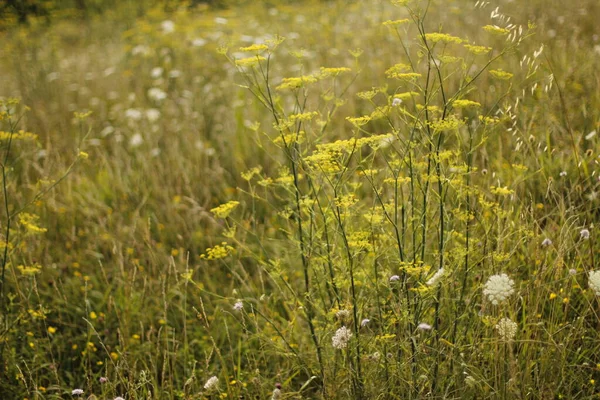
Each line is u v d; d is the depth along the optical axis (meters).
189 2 10.15
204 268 3.44
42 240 3.76
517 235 2.57
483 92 3.76
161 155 4.72
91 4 10.45
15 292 3.34
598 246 2.64
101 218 4.04
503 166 3.19
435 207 2.50
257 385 2.42
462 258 2.25
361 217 2.67
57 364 2.89
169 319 3.19
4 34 9.34
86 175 4.63
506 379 2.15
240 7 9.75
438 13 5.82
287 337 2.77
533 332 2.31
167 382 2.67
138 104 5.81
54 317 3.26
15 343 2.97
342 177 2.34
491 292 1.96
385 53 5.29
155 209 4.04
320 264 2.42
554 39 4.51
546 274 2.46
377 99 4.54
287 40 6.55
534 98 3.70
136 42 7.47
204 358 2.94
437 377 2.13
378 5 7.32
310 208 2.26
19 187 4.24
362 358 2.20
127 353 2.84
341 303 2.27
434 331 2.13
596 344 2.36
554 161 3.16
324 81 4.96
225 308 3.20
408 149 2.18
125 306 3.14
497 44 4.56
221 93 5.54
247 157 4.50
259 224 3.77
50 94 6.41
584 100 3.46
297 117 2.27
